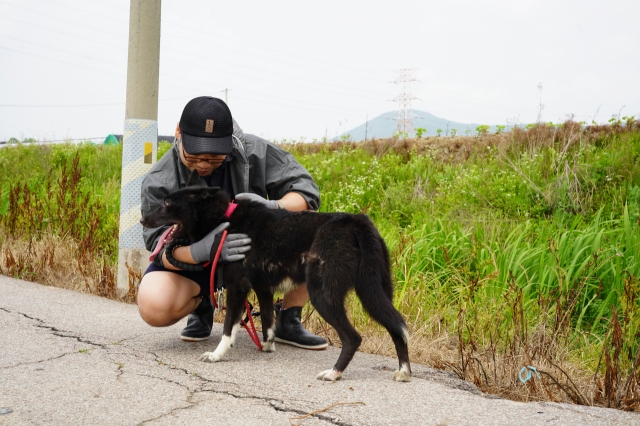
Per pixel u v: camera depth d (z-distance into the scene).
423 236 6.42
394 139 13.45
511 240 6.33
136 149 5.70
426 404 2.85
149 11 5.61
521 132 11.80
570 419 2.66
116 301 5.55
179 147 3.99
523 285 5.29
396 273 5.62
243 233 3.72
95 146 15.30
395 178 10.16
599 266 5.07
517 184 8.59
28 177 12.20
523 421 2.62
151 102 5.72
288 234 3.56
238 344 4.17
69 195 8.81
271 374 3.36
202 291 4.03
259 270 3.68
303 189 4.17
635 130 10.88
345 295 3.32
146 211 4.03
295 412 2.71
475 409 2.79
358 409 2.75
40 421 2.57
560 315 4.39
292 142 14.91
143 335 4.23
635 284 4.19
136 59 5.63
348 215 3.46
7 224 7.90
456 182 9.09
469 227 6.93
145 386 3.08
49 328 4.30
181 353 3.79
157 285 3.84
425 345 4.21
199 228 3.85
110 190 9.75
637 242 5.51
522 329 4.24
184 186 4.16
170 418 2.62
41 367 3.37
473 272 5.33
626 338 4.07
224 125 3.79
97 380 3.16
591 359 4.07
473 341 3.97
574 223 6.65
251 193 3.99
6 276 6.48
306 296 4.11
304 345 4.07
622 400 3.22
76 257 6.83
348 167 10.98
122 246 5.80
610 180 8.23
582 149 9.53
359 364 3.72
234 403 2.83
